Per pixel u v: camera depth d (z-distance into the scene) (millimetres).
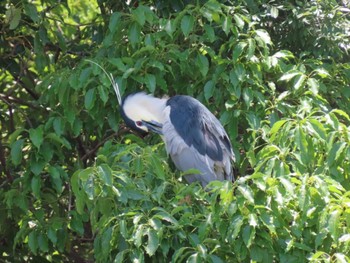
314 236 8023
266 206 7887
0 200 11305
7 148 12664
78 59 12656
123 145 9695
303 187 7742
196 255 7703
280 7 11797
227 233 7836
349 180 8688
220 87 10906
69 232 11992
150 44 10625
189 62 10891
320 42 11922
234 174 11898
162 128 11180
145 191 8656
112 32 10797
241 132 11812
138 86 11773
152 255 8266
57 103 11383
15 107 12359
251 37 10711
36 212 10328
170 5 11859
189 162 11023
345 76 11594
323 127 8562
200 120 11031
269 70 10938
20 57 12719
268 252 7930
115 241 8508
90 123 11484
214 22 11539
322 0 12008
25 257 12203
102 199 8688
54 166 10281
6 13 11547
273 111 10602
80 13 15305
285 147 8680
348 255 7859
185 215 8188
